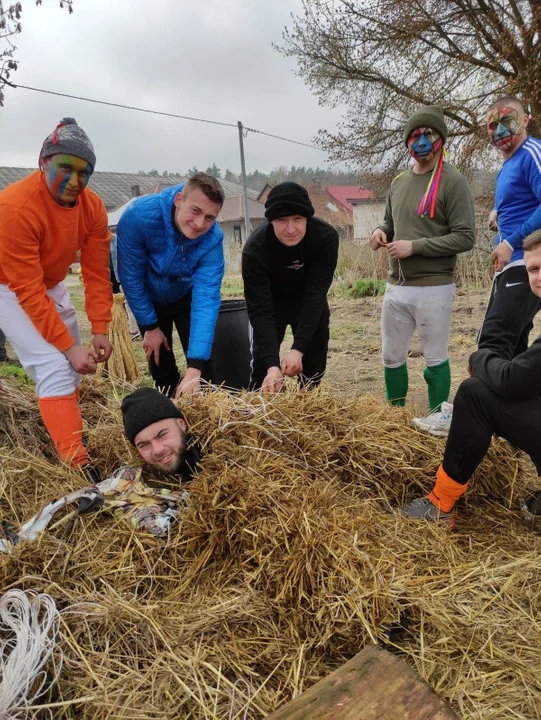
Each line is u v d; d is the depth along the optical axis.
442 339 3.56
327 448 2.62
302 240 3.16
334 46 12.45
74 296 13.60
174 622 1.81
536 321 7.21
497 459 2.68
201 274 3.28
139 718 1.50
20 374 5.05
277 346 3.29
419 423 2.90
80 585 1.95
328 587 1.78
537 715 1.55
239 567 2.01
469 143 12.07
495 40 11.48
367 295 11.32
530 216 3.08
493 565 2.17
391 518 2.40
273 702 1.56
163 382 3.86
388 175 13.79
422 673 1.66
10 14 6.75
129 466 2.49
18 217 2.36
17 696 1.55
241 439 2.56
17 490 2.49
